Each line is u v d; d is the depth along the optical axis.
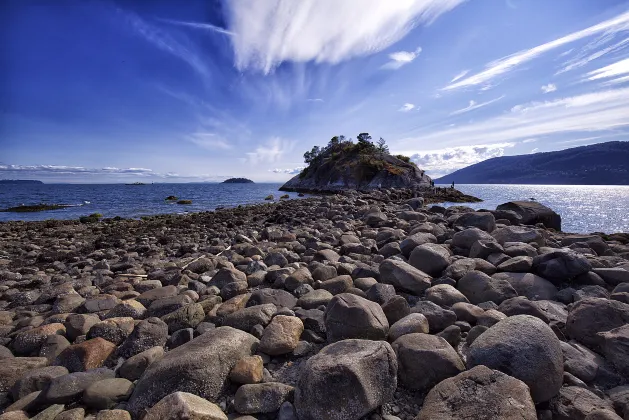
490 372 3.04
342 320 4.14
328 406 2.87
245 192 83.88
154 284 6.99
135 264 9.66
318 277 6.68
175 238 15.09
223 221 21.50
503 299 5.41
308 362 3.21
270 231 13.79
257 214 25.62
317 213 21.53
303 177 111.31
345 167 89.75
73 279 8.46
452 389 2.99
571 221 26.34
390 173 82.31
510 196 66.31
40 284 8.26
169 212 33.25
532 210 14.49
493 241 7.73
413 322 4.18
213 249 11.45
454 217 13.98
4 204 43.22
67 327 4.73
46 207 37.44
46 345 4.30
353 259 8.55
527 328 3.49
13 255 12.58
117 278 7.96
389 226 14.28
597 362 3.71
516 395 2.79
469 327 4.50
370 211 18.11
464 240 8.26
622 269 6.19
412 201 23.98
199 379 3.27
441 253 7.02
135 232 17.88
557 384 3.17
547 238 10.10
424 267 6.86
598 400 3.07
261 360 3.67
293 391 3.23
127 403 3.25
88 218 24.44
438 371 3.35
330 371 2.96
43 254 11.89
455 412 2.79
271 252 8.91
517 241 8.44
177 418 2.66
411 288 5.96
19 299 6.64
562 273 6.12
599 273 6.21
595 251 8.55
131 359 3.74
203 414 2.75
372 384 3.04
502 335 3.48
